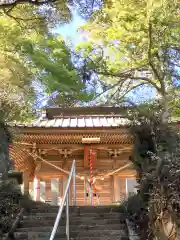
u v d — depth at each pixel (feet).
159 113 25.66
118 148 48.96
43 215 25.76
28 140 45.37
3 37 38.55
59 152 49.26
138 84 50.39
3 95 28.58
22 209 25.73
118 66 51.39
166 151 23.30
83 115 51.72
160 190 20.92
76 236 22.85
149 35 42.42
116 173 50.29
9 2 35.40
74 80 44.09
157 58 45.39
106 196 49.93
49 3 35.35
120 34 44.73
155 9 37.29
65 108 52.90
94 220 24.84
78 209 26.89
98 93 48.19
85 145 48.34
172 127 24.99
